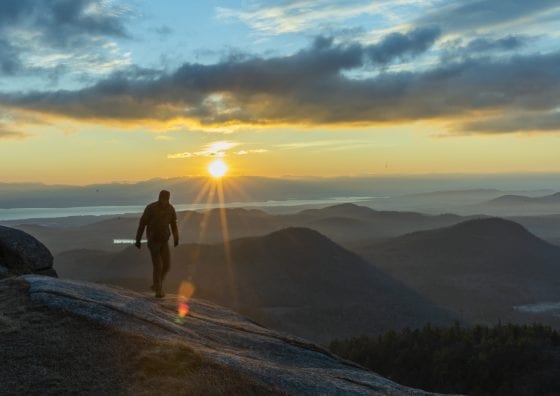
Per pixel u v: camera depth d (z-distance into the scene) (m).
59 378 9.09
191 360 10.06
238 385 9.59
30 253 18.78
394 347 82.06
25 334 10.41
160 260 15.66
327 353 14.09
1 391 8.64
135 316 12.06
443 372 70.50
